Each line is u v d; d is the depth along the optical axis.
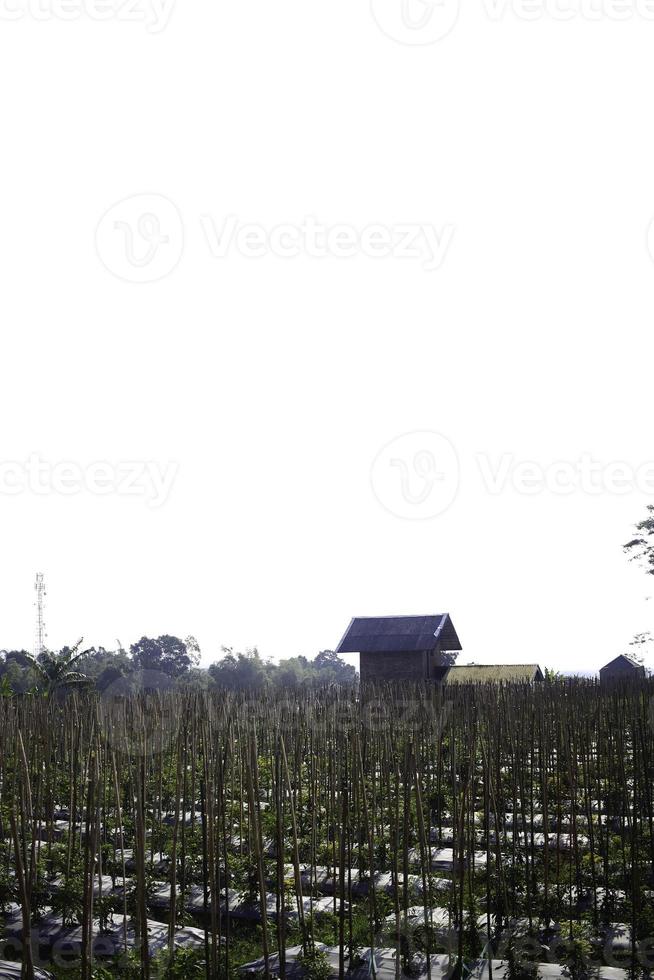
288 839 16.70
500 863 14.23
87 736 19.59
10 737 19.95
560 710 22.12
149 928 14.02
